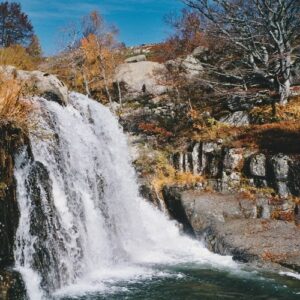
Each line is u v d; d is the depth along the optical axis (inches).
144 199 726.5
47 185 478.9
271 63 978.7
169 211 709.9
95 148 666.2
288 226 594.6
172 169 772.6
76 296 419.2
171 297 418.9
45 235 449.7
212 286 450.0
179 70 1025.5
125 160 782.5
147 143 836.0
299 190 644.1
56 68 1151.0
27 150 466.0
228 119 877.2
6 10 1814.7
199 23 1086.4
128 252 593.3
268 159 680.4
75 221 516.7
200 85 1000.9
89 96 1091.9
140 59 1382.9
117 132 813.9
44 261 437.7
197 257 566.6
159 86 1047.0
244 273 491.8
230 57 1090.1
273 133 767.7
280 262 504.1
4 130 435.5
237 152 721.6
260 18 914.7
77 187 565.0
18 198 435.2
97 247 545.6
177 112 942.4
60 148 547.8
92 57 1149.1
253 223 612.4
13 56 746.2
